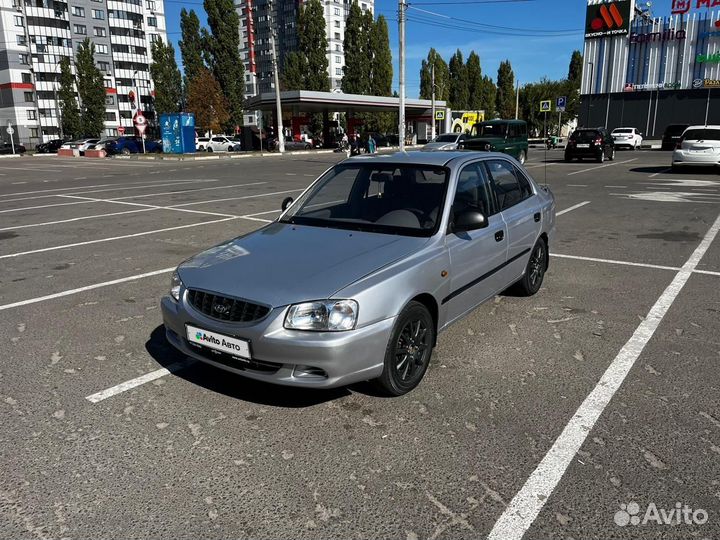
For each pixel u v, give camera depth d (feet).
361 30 231.50
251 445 10.02
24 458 9.70
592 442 10.03
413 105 176.14
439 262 12.25
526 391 12.00
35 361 13.76
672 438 10.11
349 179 15.30
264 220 34.86
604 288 19.62
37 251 26.35
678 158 60.49
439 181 14.02
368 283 10.64
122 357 13.97
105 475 9.21
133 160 120.98
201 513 8.29
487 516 8.17
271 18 409.28
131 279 21.24
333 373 10.20
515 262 16.55
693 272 21.61
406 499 8.55
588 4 153.99
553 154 117.80
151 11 300.61
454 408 11.28
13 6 246.88
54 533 7.89
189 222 34.32
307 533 7.85
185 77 217.77
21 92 253.44
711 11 138.10
